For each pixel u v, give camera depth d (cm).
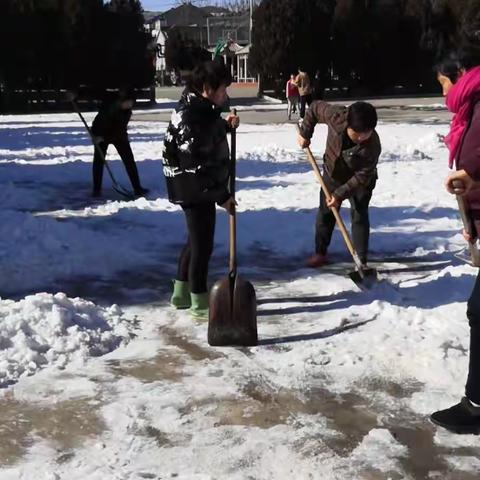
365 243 620
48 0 3994
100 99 1034
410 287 589
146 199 1027
